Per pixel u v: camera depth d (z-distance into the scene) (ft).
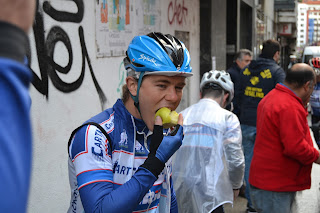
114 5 14.40
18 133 1.59
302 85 9.88
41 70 10.10
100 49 13.35
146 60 4.60
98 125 4.62
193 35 27.35
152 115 4.75
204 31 29.76
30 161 1.65
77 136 4.58
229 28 38.83
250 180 10.79
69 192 11.52
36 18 9.87
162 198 5.27
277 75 16.03
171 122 4.57
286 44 129.90
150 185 4.25
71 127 11.57
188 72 4.68
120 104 4.91
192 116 9.20
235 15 38.63
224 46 34.65
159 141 4.37
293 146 9.66
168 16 21.58
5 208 1.48
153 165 4.25
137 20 16.80
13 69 1.67
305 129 9.88
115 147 4.67
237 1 38.47
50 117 10.50
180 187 8.75
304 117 9.83
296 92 10.00
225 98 9.71
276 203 10.29
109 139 4.64
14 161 1.54
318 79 28.99
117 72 14.78
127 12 15.64
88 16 12.53
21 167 1.57
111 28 14.21
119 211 4.05
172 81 4.68
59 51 10.96
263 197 10.44
